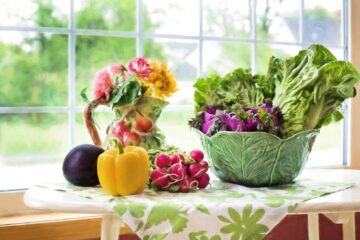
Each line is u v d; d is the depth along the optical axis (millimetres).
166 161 960
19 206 1260
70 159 992
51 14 1317
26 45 1298
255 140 957
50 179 1334
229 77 1123
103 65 1360
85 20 1345
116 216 907
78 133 1354
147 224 825
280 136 969
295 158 995
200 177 970
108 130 1071
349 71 979
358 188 988
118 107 1046
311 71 993
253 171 990
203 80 1121
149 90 1070
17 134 1301
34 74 1309
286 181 1025
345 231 1144
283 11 1546
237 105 1051
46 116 1323
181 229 821
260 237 823
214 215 820
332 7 1593
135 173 906
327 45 1595
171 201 851
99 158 920
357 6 1572
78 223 1214
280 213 826
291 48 1556
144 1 1396
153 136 1059
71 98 1342
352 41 1573
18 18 1289
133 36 1386
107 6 1362
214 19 1469
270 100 1030
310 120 997
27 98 1307
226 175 1044
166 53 1421
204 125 1046
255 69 1517
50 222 1186
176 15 1429
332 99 1016
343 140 1604
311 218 1244
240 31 1499
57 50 1324
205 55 1461
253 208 824
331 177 1119
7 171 1297
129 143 1034
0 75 1280
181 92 1438
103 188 921
